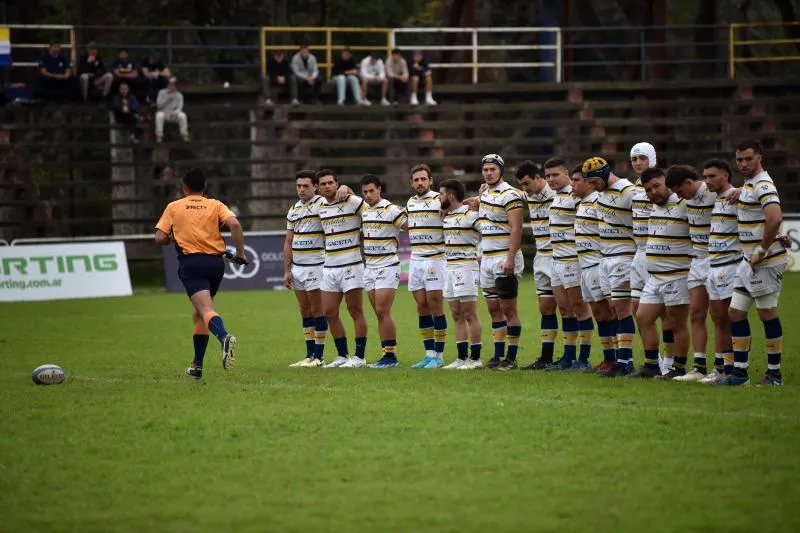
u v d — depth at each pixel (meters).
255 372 49.69
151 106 117.56
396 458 31.45
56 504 27.61
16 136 120.56
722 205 42.59
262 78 123.25
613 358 48.06
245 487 28.84
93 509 27.19
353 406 39.28
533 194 49.84
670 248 44.38
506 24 160.75
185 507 27.20
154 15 143.88
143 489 28.80
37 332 69.31
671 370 45.75
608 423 35.72
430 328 51.53
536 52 159.12
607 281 46.72
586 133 126.88
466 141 123.44
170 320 76.75
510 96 129.38
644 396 40.78
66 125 114.88
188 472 30.36
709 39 152.50
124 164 114.62
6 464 31.52
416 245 51.12
